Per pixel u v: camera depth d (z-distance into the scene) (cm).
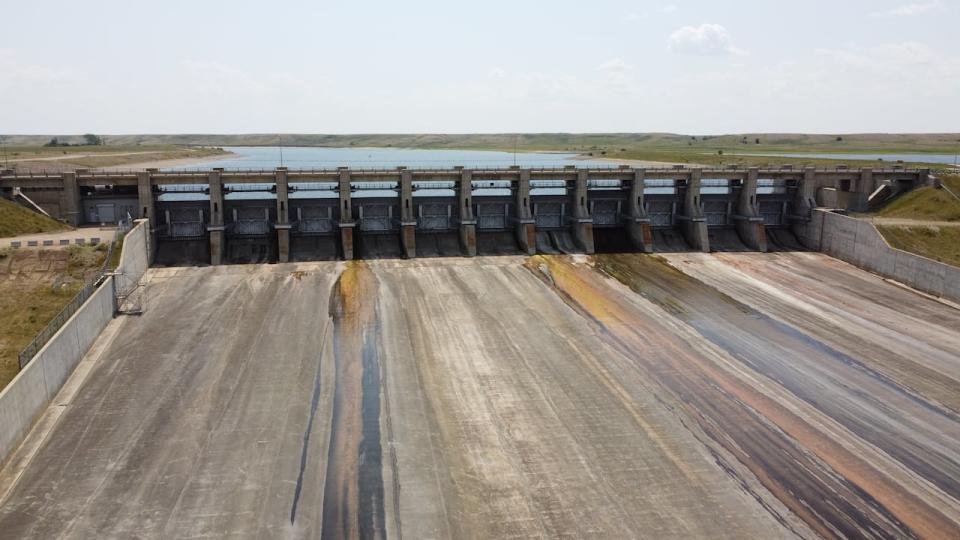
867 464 4666
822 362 6238
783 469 4578
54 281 6475
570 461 4591
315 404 5234
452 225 9700
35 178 8244
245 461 4494
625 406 5328
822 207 10625
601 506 4153
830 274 8975
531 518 4034
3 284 6350
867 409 5406
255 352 6066
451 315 7069
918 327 7125
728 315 7375
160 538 3784
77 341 5650
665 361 6162
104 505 4028
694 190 10112
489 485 4325
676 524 4006
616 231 10288
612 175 9888
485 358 6106
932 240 9025
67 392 5247
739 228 10544
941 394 5681
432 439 4812
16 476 4253
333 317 6912
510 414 5172
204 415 5016
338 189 9356
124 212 8712
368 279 8100
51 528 3828
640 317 7231
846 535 3962
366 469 4450
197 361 5844
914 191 10581
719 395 5559
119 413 4997
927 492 4384
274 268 8388
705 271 9012
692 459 4650
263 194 16075
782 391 5666
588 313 7281
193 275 8044
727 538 3906
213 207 8619
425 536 3872
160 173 8525
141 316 6738
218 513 3997
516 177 9594
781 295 8106
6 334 5509
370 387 5522
